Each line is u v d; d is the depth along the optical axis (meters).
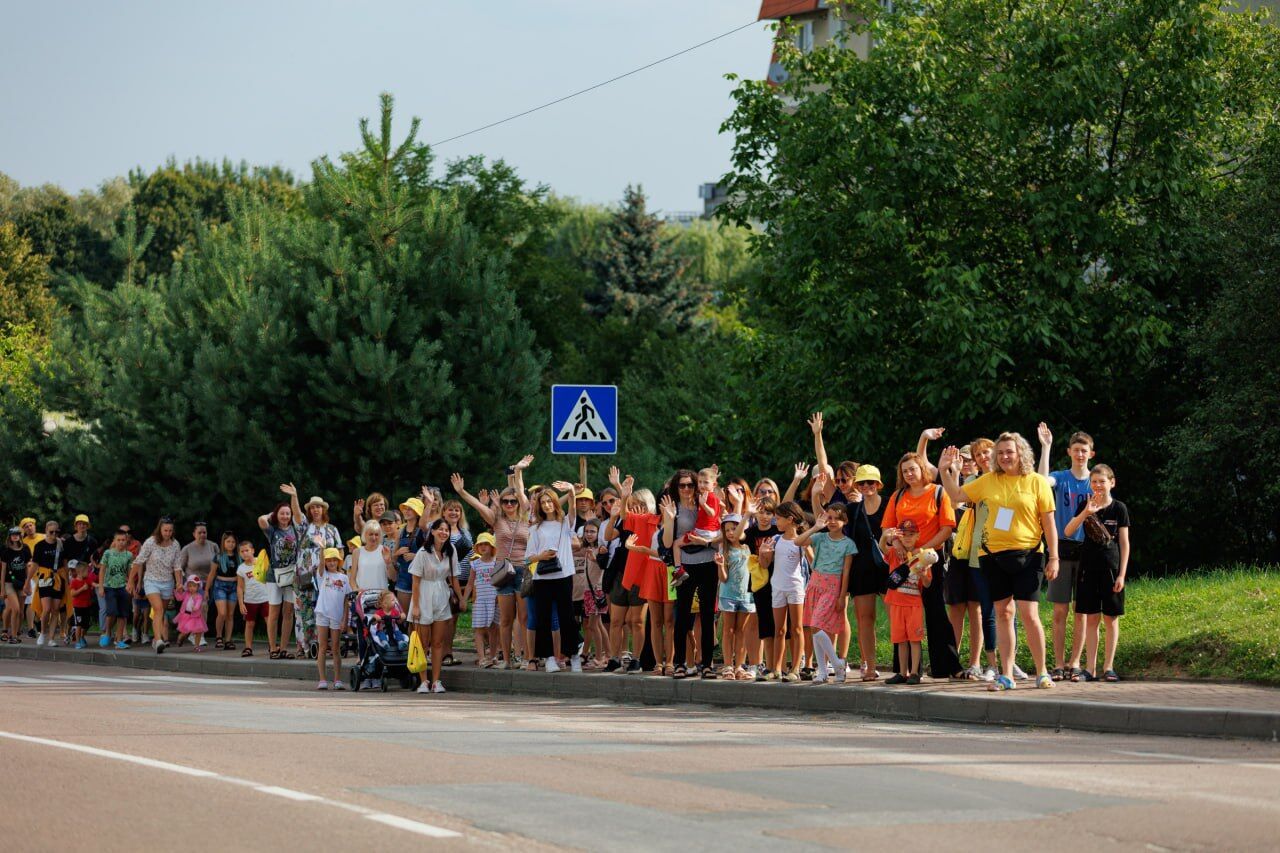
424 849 16.72
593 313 182.88
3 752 25.77
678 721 32.19
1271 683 32.56
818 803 19.66
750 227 77.75
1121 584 34.03
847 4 78.56
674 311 183.88
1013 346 66.00
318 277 70.25
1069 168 67.56
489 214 148.75
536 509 43.94
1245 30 71.75
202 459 70.56
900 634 34.72
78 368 79.69
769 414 74.06
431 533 44.44
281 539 55.22
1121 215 67.25
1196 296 66.88
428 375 67.50
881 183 68.81
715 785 21.31
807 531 36.78
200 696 40.81
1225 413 59.44
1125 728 28.70
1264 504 62.75
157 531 60.50
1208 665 34.47
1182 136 67.56
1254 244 60.56
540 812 19.05
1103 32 65.25
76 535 67.25
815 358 70.88
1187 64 65.00
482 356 69.88
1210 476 60.81
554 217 154.88
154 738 28.17
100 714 34.00
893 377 67.62
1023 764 23.59
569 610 43.75
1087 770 22.80
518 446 70.81
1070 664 35.03
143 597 64.06
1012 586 32.75
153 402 71.69
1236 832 17.39
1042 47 65.00
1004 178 69.06
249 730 29.78
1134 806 19.23
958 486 34.97
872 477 35.78
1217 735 27.50
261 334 67.88
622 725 31.06
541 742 27.22
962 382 65.00
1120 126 68.06
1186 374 67.12
